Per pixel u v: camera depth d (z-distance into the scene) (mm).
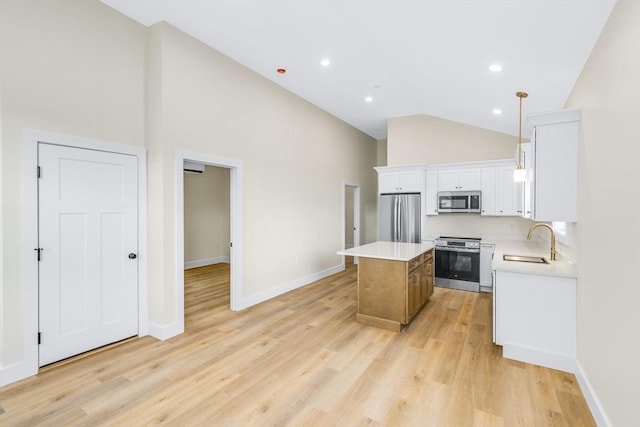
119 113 3012
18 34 2377
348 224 8531
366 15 2662
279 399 2164
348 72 4055
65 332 2689
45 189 2549
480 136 5531
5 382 2320
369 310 3549
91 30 2795
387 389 2285
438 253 5277
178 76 3256
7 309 2348
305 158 5328
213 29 3215
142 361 2682
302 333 3311
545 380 2404
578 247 2502
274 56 3738
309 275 5500
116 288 3037
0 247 2318
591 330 2125
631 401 1532
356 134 7027
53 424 1900
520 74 3041
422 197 5590
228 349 2928
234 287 4023
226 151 3822
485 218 5512
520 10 2084
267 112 4469
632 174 1552
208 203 7312
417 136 5984
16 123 2377
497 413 2014
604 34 1983
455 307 4188
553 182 2629
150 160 3215
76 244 2748
